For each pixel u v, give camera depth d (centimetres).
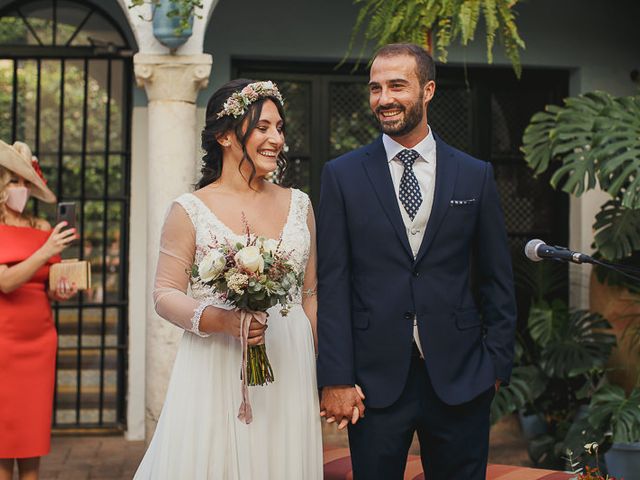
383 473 301
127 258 637
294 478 295
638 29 667
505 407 550
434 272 301
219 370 292
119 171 639
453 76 664
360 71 656
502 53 651
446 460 305
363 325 301
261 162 293
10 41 629
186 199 294
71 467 560
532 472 421
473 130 666
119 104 638
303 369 302
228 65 636
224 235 290
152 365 523
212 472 288
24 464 443
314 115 654
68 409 638
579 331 564
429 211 303
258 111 291
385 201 301
